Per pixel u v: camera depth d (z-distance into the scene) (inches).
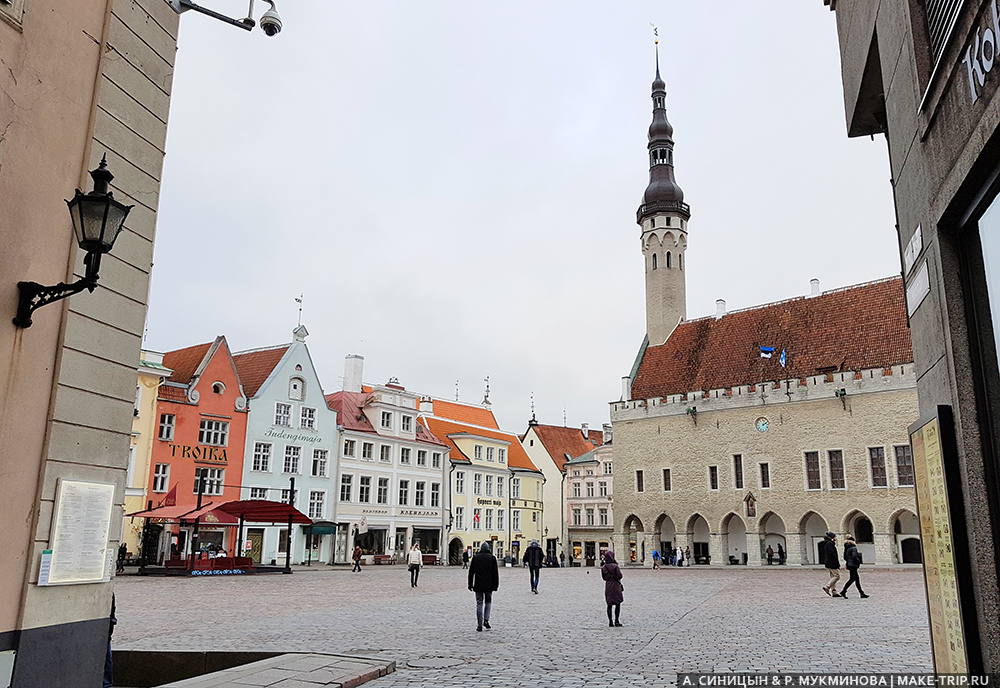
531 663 440.8
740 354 2411.4
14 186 289.6
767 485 2160.4
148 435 1637.6
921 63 283.4
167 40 386.3
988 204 243.8
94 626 316.5
